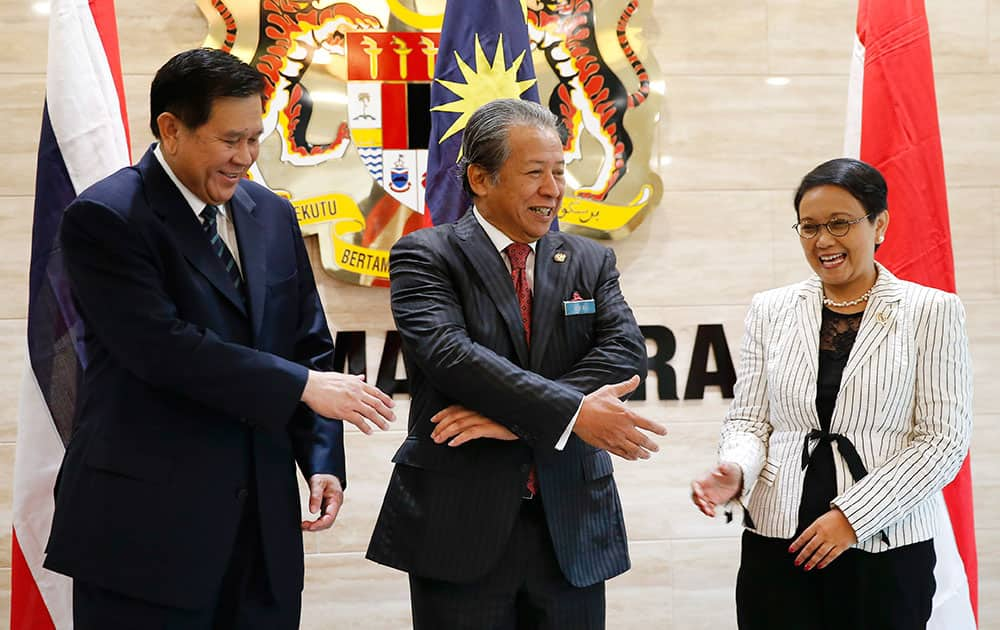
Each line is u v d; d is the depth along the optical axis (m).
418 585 2.25
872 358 2.30
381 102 3.80
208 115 2.07
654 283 3.95
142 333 2.04
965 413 2.28
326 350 2.40
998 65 4.05
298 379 2.10
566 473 2.22
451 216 3.21
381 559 2.23
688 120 3.97
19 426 2.88
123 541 2.07
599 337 2.30
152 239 2.11
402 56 3.81
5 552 3.74
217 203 2.17
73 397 2.85
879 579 2.27
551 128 2.24
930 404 2.28
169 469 2.10
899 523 2.28
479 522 2.17
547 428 2.08
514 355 2.22
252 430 2.20
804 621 2.34
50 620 2.88
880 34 3.24
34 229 2.93
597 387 2.20
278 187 3.75
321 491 2.28
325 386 2.12
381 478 3.84
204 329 2.11
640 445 2.10
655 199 3.88
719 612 3.94
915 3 3.23
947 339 2.28
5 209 3.74
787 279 3.99
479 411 2.13
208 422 2.14
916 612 2.29
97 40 3.01
